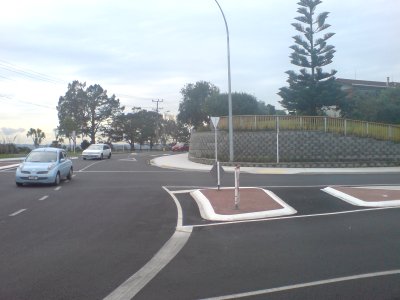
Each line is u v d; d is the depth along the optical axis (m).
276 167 33.12
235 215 13.12
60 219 12.59
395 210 14.34
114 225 11.79
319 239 10.08
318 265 7.90
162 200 16.64
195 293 6.46
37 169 20.66
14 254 8.68
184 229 11.41
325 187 20.05
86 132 94.69
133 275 7.36
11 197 17.14
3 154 52.50
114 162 40.91
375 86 67.38
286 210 14.04
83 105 93.62
